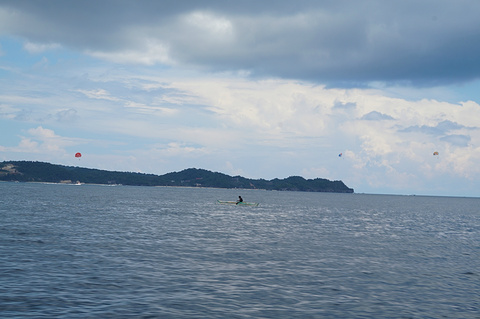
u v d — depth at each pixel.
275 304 19.33
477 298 21.55
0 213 59.88
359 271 27.22
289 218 73.81
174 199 150.50
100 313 17.06
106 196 151.75
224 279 23.69
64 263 26.25
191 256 30.61
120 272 24.42
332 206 138.12
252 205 120.75
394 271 27.61
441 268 29.23
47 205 83.50
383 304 19.92
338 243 40.81
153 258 29.22
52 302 18.22
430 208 154.88
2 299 18.23
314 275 25.56
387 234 51.19
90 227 46.75
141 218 62.31
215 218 68.06
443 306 19.97
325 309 18.84
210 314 17.55
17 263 25.55
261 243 38.97
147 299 19.28
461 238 49.53
